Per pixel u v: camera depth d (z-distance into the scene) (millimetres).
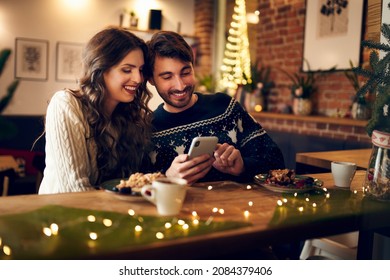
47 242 864
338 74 3977
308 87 4207
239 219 1052
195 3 6066
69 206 1120
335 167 1475
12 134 1083
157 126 1812
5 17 4988
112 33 1532
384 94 1313
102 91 1552
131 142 1638
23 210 1068
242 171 1635
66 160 1456
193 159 1372
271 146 1859
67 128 1475
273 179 1405
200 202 1212
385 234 1219
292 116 4254
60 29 5262
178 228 969
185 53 1655
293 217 1086
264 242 985
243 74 4902
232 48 5129
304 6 4328
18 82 1177
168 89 1693
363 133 3516
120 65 1521
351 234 1939
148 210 1115
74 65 5363
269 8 4828
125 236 906
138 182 1232
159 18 5645
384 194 1297
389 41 1414
